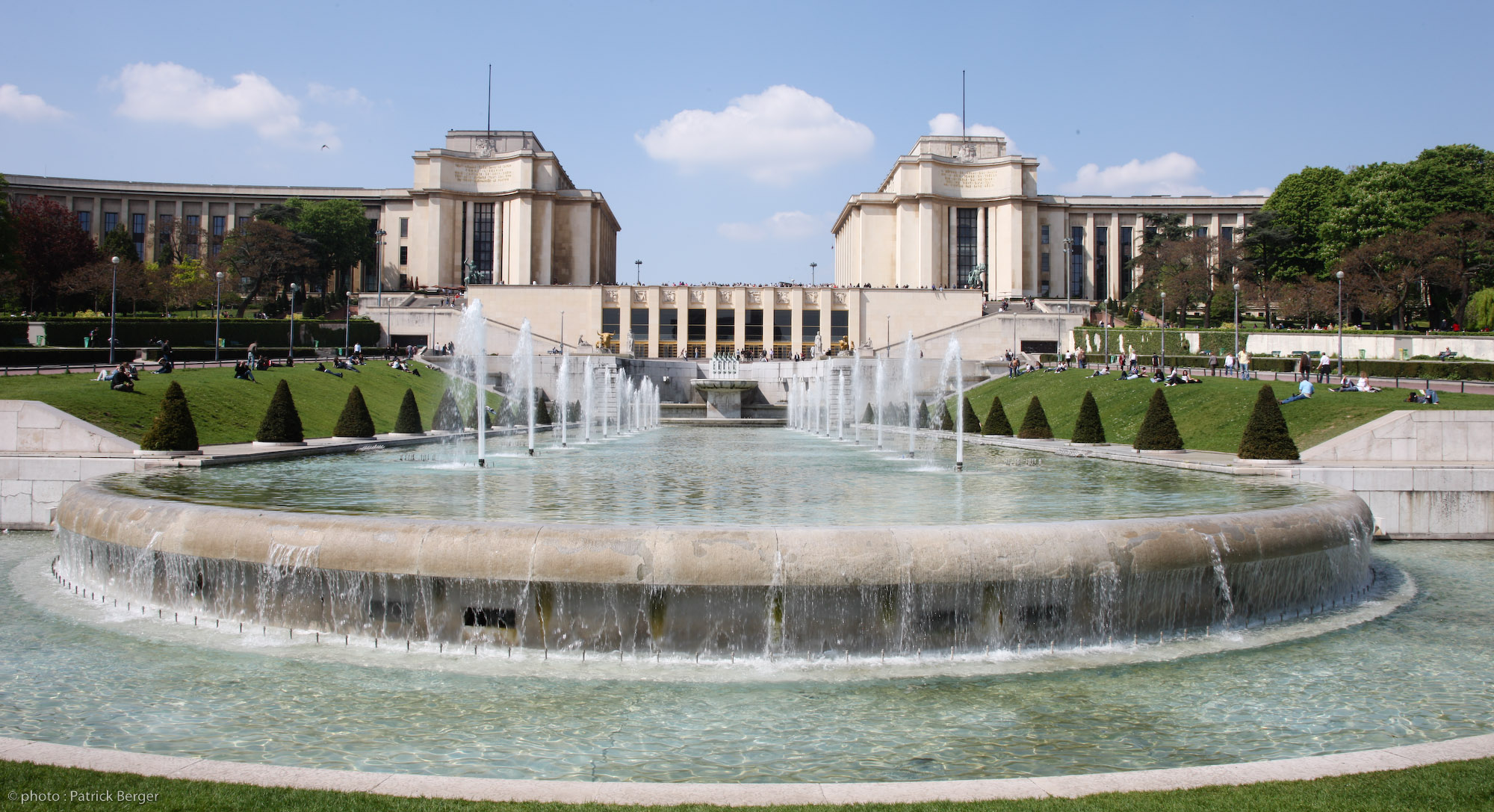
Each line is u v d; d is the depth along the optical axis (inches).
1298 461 1043.3
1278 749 376.2
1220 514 570.6
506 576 470.6
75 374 1785.2
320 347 3582.7
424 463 1171.9
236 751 362.0
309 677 444.5
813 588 463.8
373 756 357.4
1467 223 3048.7
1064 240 5231.3
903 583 471.5
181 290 4050.2
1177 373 2005.4
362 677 444.8
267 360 2218.3
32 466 971.9
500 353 3836.1
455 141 5054.1
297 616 506.3
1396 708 425.4
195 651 483.5
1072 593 496.7
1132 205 5487.2
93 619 542.9
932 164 4977.9
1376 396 1535.4
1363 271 3206.2
